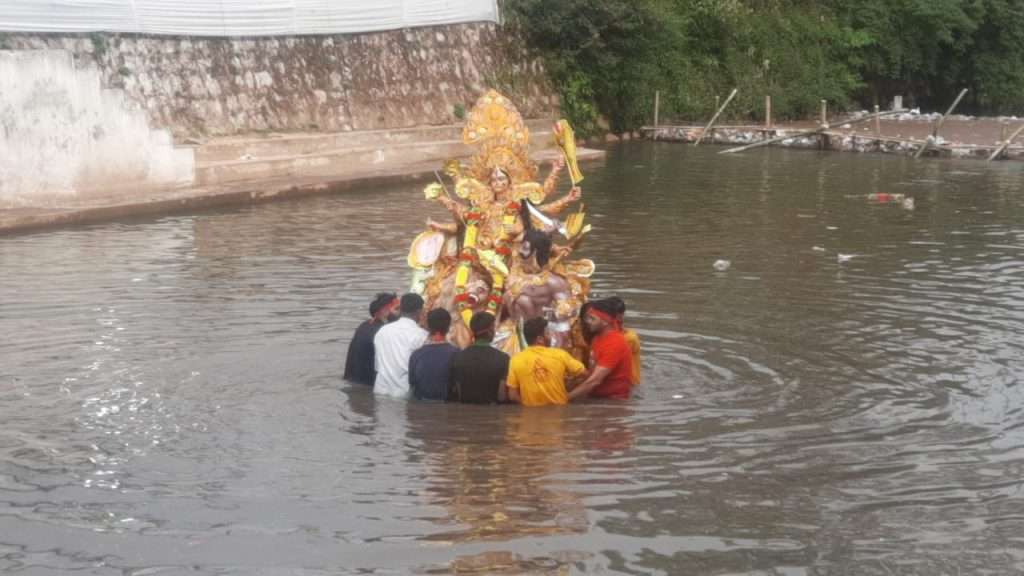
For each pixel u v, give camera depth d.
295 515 6.11
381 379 8.30
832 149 29.19
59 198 17.14
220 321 10.25
